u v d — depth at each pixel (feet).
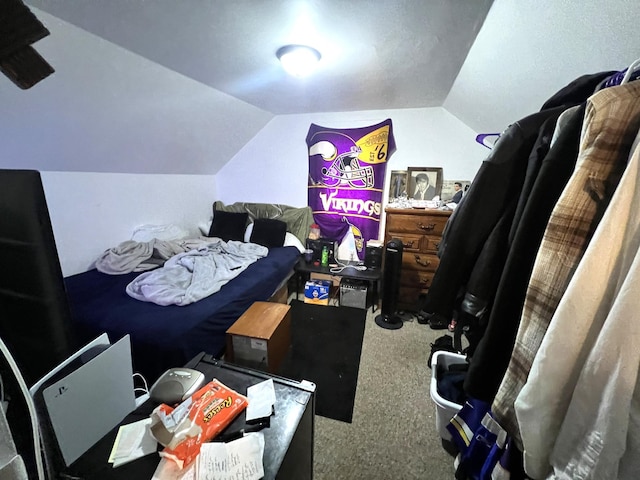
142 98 5.83
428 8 3.66
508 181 2.48
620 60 2.64
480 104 6.18
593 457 1.47
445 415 3.95
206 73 5.87
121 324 4.46
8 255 1.45
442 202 8.38
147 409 2.47
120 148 6.85
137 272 6.94
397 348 6.68
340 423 4.54
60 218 6.44
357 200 9.67
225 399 2.44
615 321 1.39
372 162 9.22
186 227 10.30
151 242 7.84
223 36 4.39
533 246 2.13
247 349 5.16
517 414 1.82
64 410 1.97
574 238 1.73
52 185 6.22
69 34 3.91
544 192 2.06
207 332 4.78
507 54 3.94
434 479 3.69
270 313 5.82
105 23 3.89
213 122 8.26
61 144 5.59
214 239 9.57
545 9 2.83
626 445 1.39
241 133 9.86
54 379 1.94
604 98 1.61
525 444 1.81
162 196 9.20
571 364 1.61
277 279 7.58
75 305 5.10
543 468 1.82
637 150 1.44
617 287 1.47
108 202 7.50
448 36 4.32
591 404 1.48
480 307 2.60
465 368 4.49
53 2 3.40
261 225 9.87
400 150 9.08
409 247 8.04
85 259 7.02
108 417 2.40
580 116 1.92
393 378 5.62
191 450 2.00
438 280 2.84
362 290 8.56
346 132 9.34
